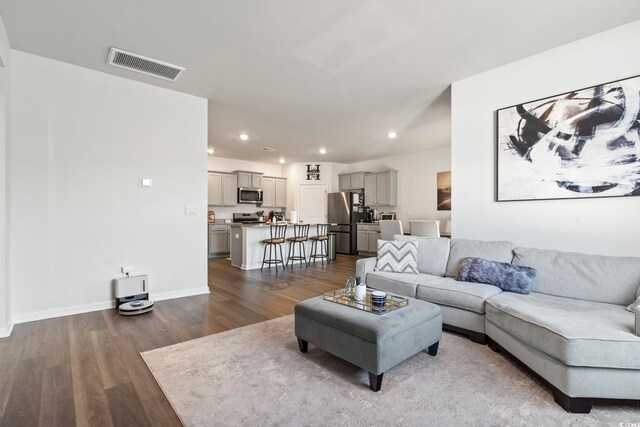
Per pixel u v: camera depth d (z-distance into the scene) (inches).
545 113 110.2
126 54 114.4
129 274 135.9
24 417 61.1
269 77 132.8
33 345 94.1
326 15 91.3
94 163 127.7
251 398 68.4
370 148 271.7
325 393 70.6
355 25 96.2
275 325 113.5
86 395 68.9
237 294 156.8
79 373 78.2
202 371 79.9
